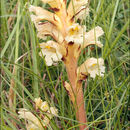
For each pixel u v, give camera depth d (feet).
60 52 1.19
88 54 1.47
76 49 1.21
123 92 1.35
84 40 1.22
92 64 1.20
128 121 1.36
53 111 1.26
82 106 1.23
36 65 1.42
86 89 1.47
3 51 1.46
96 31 1.22
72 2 1.18
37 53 1.50
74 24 1.17
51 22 1.20
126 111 1.32
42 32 1.22
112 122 1.30
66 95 1.46
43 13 1.20
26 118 1.25
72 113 1.35
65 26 1.20
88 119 1.42
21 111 1.25
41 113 1.23
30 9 1.22
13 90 1.38
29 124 1.26
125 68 1.49
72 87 1.22
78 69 1.22
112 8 1.53
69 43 1.18
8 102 1.43
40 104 1.26
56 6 1.20
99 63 1.22
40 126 1.25
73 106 1.27
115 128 1.26
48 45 1.19
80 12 1.23
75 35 1.17
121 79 1.49
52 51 1.22
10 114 1.34
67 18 1.20
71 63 1.21
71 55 1.20
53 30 1.21
